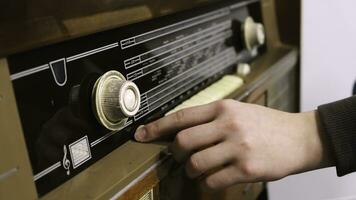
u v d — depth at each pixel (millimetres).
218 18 520
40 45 289
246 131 337
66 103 318
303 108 744
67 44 320
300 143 354
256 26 573
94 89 336
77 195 301
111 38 359
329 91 733
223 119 343
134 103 339
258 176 337
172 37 433
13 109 279
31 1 276
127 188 321
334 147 350
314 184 762
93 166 336
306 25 708
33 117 294
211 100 451
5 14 261
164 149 356
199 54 479
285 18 726
